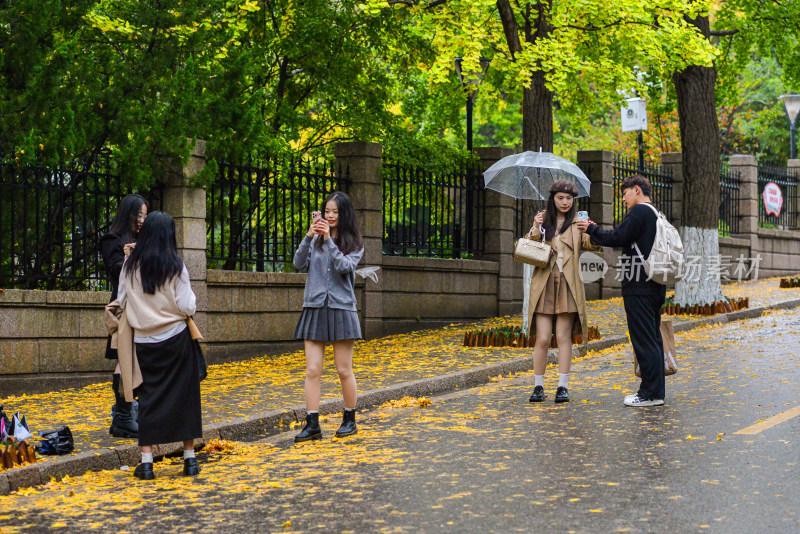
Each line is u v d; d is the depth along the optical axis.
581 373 10.76
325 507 5.34
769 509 5.04
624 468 6.05
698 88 16.05
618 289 19.47
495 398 9.20
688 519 4.89
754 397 8.53
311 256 7.49
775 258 24.19
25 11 10.00
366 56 16.25
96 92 10.72
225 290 12.12
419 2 14.89
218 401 8.77
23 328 9.79
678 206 21.41
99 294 10.45
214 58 13.37
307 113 17.94
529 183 11.11
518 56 12.52
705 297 15.89
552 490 5.55
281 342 12.94
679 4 13.45
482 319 16.62
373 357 11.95
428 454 6.66
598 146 30.48
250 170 12.45
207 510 5.38
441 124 19.92
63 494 5.88
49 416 8.24
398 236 15.26
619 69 13.52
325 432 7.71
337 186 14.08
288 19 15.91
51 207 10.34
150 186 11.08
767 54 18.28
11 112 9.91
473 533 4.76
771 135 33.38
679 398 8.67
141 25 11.77
